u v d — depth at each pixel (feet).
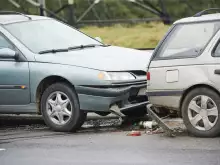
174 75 53.98
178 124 59.47
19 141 56.24
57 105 59.72
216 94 52.37
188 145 50.65
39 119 69.77
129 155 48.24
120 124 62.39
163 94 54.60
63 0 154.20
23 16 67.82
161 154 47.98
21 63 61.57
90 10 154.30
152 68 55.06
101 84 57.47
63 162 47.06
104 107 57.88
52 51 62.34
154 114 54.75
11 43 62.64
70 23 148.56
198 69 52.95
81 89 58.18
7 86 62.03
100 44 67.56
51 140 55.93
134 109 61.46
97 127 61.72
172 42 54.95
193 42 54.13
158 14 150.82
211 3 154.81
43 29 65.87
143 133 57.06
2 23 64.69
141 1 152.76
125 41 122.72
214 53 52.75
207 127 52.90
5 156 50.14
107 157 47.93
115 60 60.08
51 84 60.75
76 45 65.16
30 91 61.21
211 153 47.62
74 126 59.16
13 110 62.59
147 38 123.24
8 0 160.15
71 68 58.90
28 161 48.01
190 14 152.46
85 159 47.67
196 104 53.42
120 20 147.95
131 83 58.54
